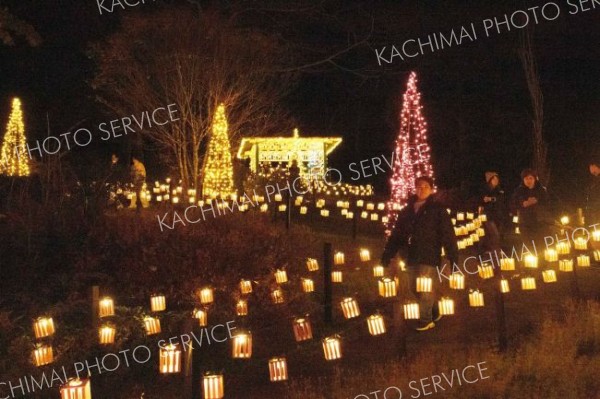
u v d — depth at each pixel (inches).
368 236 968.3
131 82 1075.3
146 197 941.8
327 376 373.1
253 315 498.0
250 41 1084.5
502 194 641.6
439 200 429.1
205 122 1077.8
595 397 320.2
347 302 388.2
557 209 630.5
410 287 432.8
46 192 574.2
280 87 1192.8
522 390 326.0
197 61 1054.4
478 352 380.5
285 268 570.6
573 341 390.0
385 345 428.8
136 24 1039.0
